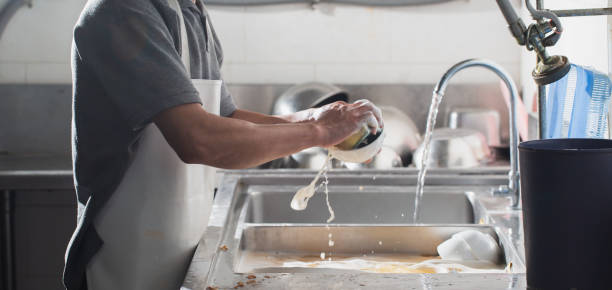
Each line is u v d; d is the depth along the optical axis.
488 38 2.63
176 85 0.87
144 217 1.03
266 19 2.67
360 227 1.27
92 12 0.90
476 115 2.46
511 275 0.86
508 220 1.25
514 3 2.51
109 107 0.96
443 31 2.64
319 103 2.44
